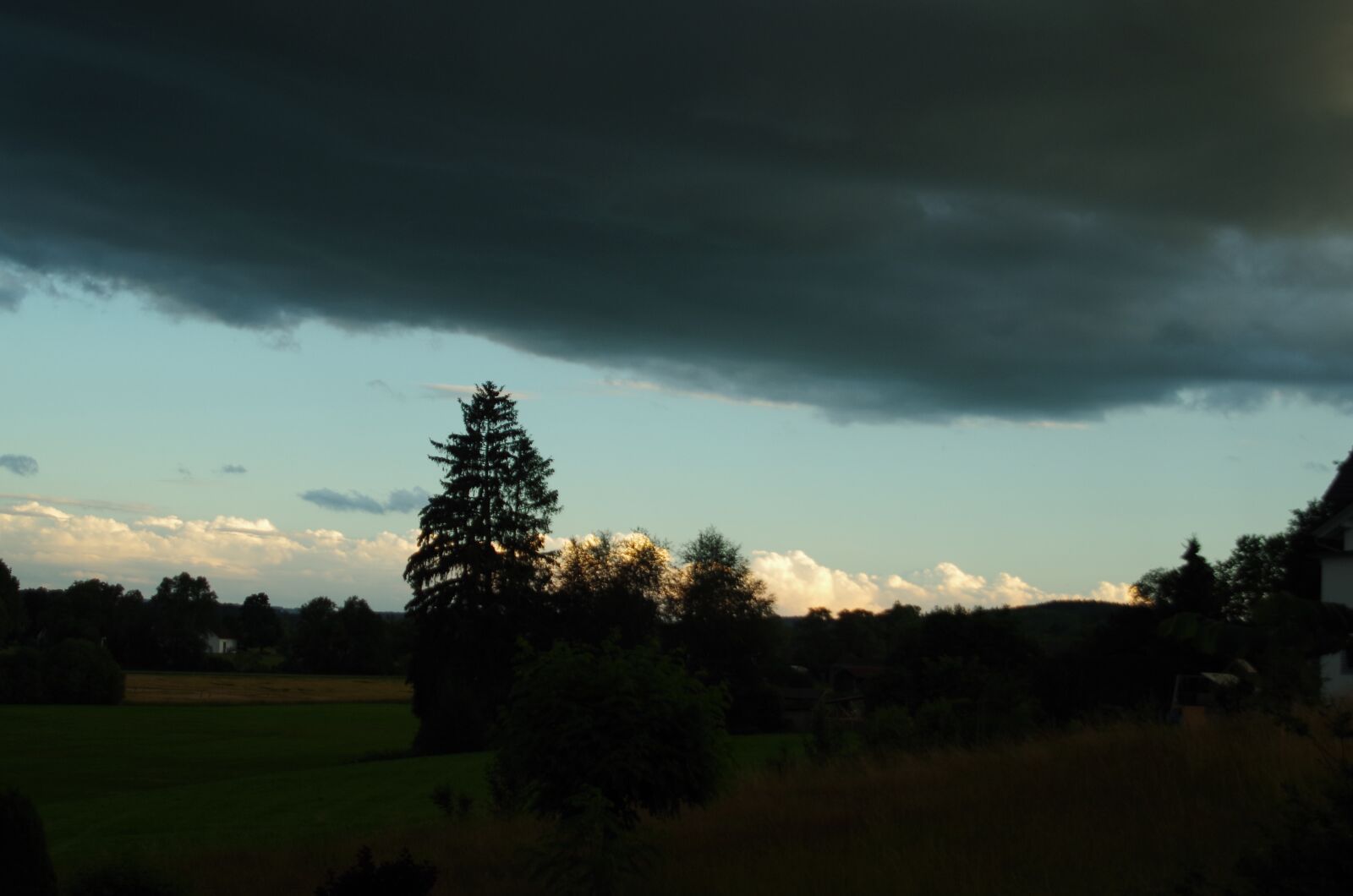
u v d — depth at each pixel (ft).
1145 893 32.32
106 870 37.86
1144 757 54.75
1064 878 35.60
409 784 143.74
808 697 288.30
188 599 611.88
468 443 205.26
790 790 67.77
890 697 157.48
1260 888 22.79
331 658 502.79
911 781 62.34
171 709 315.37
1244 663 35.86
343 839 75.66
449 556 199.31
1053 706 144.87
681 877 43.21
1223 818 40.63
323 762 194.49
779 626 264.93
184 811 125.90
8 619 448.24
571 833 40.14
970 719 90.79
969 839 43.42
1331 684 74.79
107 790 157.48
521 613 202.80
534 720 44.24
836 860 42.37
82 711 301.02
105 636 491.72
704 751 44.68
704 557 253.44
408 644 208.64
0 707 305.53
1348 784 23.17
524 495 207.51
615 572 237.66
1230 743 52.39
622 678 44.45
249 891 53.52
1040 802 48.93
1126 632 155.94
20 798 31.40
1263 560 210.79
